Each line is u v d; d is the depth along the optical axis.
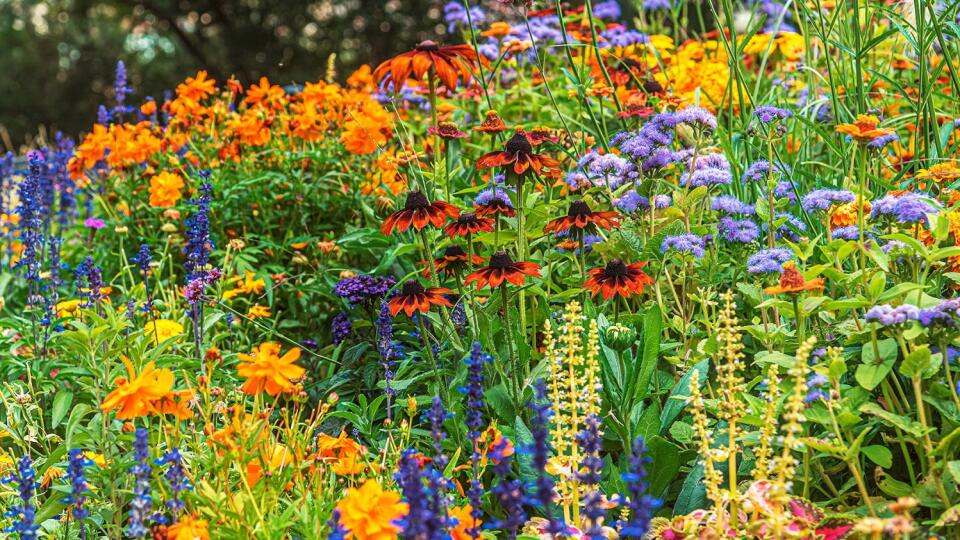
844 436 2.76
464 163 4.96
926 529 2.50
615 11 6.16
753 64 5.79
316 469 2.81
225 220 4.79
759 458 2.63
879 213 2.90
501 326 3.45
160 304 4.00
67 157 5.71
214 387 3.21
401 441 2.98
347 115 4.92
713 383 3.34
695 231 3.42
